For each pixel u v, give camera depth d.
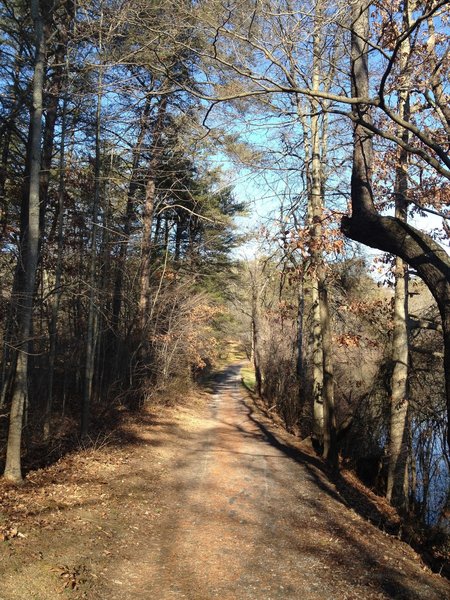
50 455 11.64
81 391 19.20
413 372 13.15
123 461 12.34
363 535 9.18
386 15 8.38
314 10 6.68
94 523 7.79
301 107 11.21
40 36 9.57
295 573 7.04
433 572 8.05
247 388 35.84
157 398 22.22
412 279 13.41
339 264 14.59
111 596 5.75
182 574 6.62
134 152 17.31
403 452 12.34
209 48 6.70
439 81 7.57
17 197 15.70
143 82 15.11
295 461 14.78
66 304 19.83
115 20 11.05
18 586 5.46
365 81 5.97
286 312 17.80
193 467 13.12
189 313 26.30
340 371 17.22
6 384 14.11
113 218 20.08
